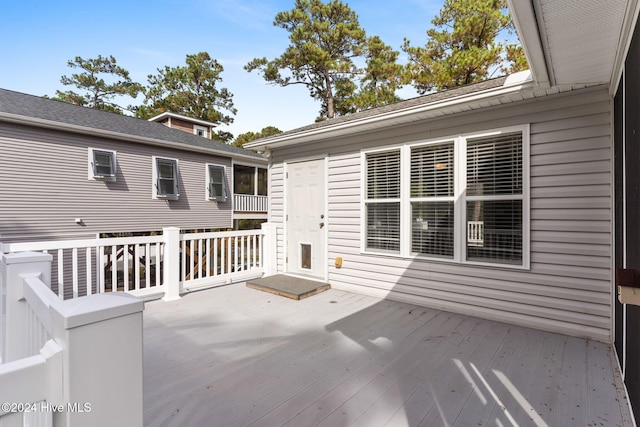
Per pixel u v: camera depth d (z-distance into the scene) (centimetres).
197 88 2166
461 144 368
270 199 580
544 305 318
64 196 787
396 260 420
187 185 1062
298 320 340
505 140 343
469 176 364
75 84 2131
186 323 328
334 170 486
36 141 746
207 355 256
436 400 196
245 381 217
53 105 909
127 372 79
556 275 313
